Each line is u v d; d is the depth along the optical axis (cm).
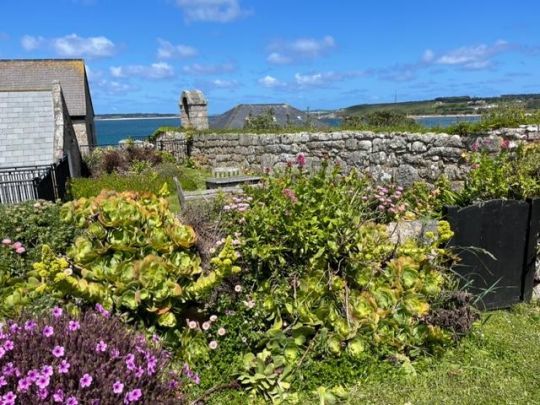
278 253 331
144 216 302
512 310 394
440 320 331
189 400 256
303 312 304
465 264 378
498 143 611
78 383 184
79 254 284
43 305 269
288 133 1101
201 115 1741
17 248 366
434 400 274
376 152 828
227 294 317
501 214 384
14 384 176
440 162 696
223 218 373
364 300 317
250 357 290
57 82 1321
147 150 1582
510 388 284
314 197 347
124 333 224
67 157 1197
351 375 294
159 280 276
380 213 472
